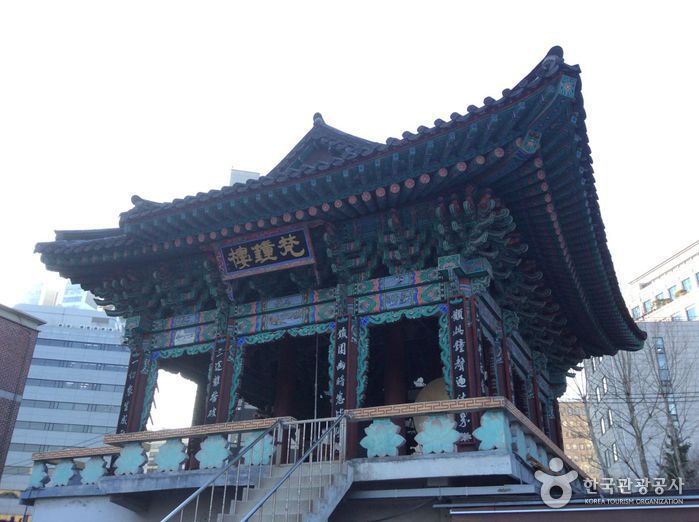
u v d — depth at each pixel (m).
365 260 18.66
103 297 22.55
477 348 16.17
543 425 24.14
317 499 12.84
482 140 15.16
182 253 20.42
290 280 20.41
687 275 99.69
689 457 54.09
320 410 26.83
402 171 16.44
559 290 21.61
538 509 12.66
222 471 12.95
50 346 110.88
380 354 25.34
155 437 17.42
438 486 14.51
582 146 15.47
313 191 17.25
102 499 18.38
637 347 28.09
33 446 103.56
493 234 16.59
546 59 13.57
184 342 20.95
